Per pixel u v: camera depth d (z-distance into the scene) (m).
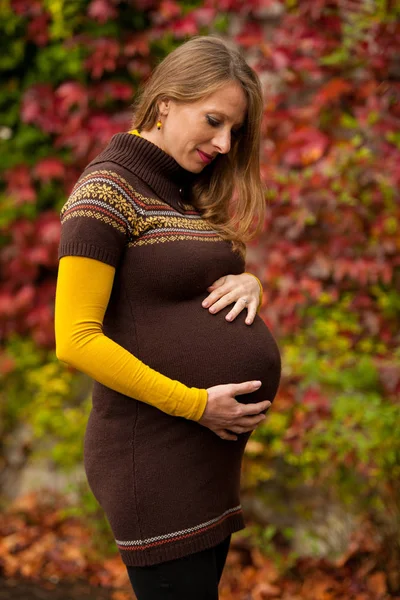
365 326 3.04
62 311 1.45
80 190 1.48
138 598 1.59
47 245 3.52
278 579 2.87
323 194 2.99
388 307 3.04
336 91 3.01
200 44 1.61
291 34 3.10
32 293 3.54
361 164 2.96
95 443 1.61
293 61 3.09
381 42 2.97
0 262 3.63
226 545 1.75
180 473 1.54
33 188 3.59
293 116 3.10
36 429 3.45
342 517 2.95
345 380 2.84
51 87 3.46
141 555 1.53
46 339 3.53
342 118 3.05
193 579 1.54
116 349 1.45
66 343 1.44
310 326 3.13
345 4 3.02
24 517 3.37
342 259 3.01
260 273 3.13
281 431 2.91
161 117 1.62
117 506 1.55
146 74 3.39
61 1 3.34
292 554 2.96
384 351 2.99
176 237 1.55
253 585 2.84
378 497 2.81
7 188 3.63
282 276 3.08
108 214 1.45
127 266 1.51
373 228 2.99
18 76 3.57
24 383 3.56
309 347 3.08
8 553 3.10
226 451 1.62
